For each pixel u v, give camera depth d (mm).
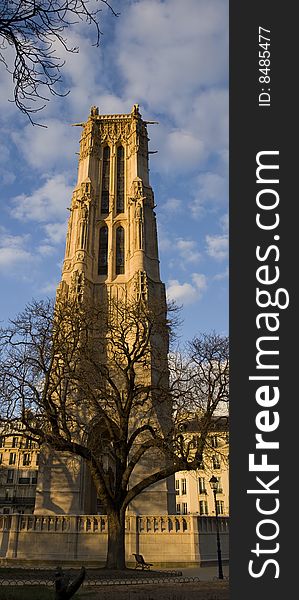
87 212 63500
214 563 33969
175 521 34281
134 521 34188
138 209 63219
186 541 33438
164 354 37656
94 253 62469
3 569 26234
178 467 29750
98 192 68250
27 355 30328
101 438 32812
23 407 28953
